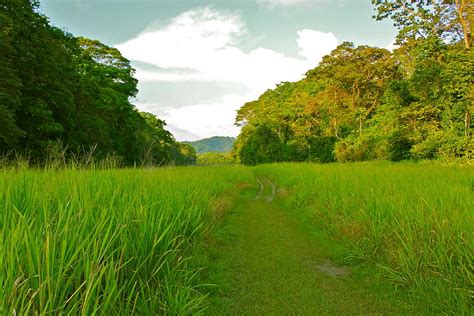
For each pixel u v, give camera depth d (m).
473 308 3.54
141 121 38.09
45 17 18.50
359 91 43.47
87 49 35.19
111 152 25.31
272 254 6.12
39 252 2.34
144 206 4.29
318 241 7.06
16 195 3.90
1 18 13.84
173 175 9.33
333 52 43.41
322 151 49.59
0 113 13.00
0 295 1.92
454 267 4.14
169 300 3.31
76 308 2.34
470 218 4.67
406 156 27.89
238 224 8.65
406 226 5.21
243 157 65.50
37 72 18.11
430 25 24.31
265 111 71.44
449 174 11.94
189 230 5.77
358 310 3.97
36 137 17.72
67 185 4.73
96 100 27.56
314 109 53.34
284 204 12.33
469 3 22.88
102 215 3.34
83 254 2.59
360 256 5.57
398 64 38.50
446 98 23.45
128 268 3.46
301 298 4.28
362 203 7.66
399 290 4.42
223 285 4.46
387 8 25.89
